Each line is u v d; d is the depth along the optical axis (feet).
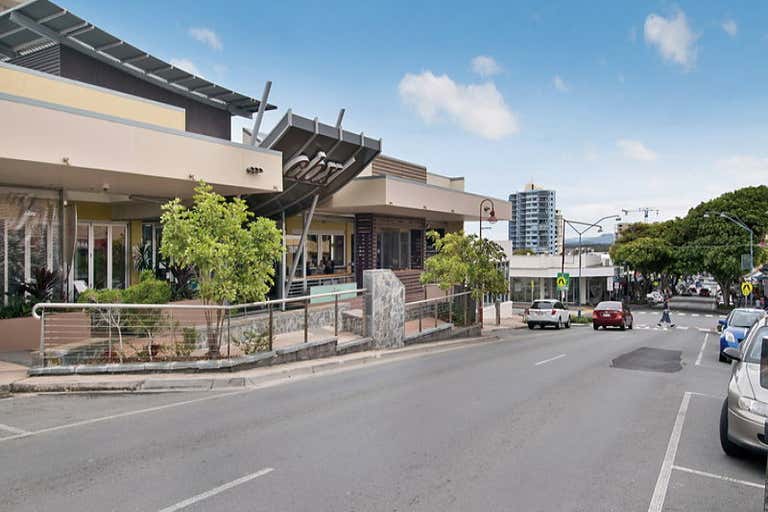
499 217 112.68
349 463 21.76
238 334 50.88
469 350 63.26
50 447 23.30
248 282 41.50
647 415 30.99
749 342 26.61
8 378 35.35
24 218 50.26
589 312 173.27
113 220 65.72
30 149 39.45
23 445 23.56
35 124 39.70
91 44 61.98
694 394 37.45
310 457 22.36
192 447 23.43
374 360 51.72
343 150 69.15
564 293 198.70
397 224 100.68
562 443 25.08
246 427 26.61
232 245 40.34
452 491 19.20
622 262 220.84
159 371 37.42
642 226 252.83
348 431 26.16
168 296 51.67
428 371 44.91
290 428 26.53
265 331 52.75
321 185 71.41
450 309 78.54
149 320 40.45
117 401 31.99
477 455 23.06
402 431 26.35
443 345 66.44
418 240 108.47
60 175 45.93
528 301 202.49
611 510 18.02
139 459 21.86
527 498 18.75
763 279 184.14
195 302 52.47
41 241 51.31
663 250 202.69
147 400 32.35
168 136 48.19
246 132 80.69
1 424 26.86
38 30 56.95
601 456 23.41
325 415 29.14
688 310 195.72
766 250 178.50
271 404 31.58
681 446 25.21
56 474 20.18
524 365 49.70
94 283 63.36
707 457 23.68
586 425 28.35
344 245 98.84
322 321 65.16
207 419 28.04
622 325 107.24
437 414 29.84
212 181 51.80
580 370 47.39
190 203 64.64
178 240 40.16
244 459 22.00
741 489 20.15
